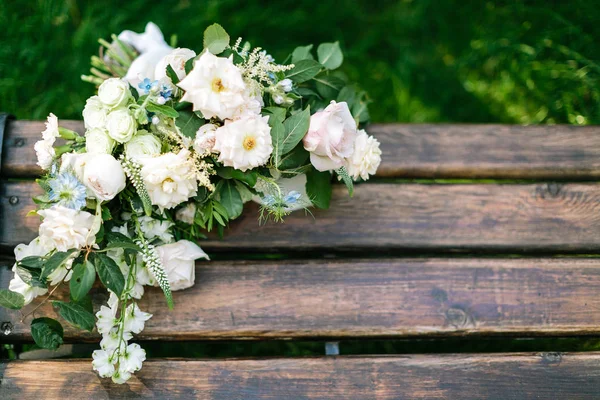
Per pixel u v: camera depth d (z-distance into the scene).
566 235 1.27
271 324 1.21
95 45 1.54
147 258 1.13
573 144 1.30
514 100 1.60
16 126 1.26
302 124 1.13
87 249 1.12
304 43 1.64
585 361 1.22
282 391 1.19
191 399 1.18
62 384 1.18
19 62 1.50
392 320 1.22
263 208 1.17
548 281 1.25
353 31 1.66
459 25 1.65
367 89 1.64
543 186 1.28
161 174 1.10
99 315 1.14
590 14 1.53
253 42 1.62
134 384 1.18
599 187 1.29
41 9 1.51
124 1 1.58
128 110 1.12
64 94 1.52
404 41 1.66
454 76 1.64
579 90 1.53
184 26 1.58
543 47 1.55
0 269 1.21
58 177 1.10
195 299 1.22
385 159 1.29
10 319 1.20
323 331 1.22
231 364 1.20
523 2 1.58
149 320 1.21
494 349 1.42
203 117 1.13
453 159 1.29
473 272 1.25
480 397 1.20
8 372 1.18
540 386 1.21
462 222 1.27
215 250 1.25
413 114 1.63
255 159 1.11
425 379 1.20
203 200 1.16
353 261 1.24
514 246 1.27
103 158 1.10
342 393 1.19
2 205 1.23
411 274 1.24
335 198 1.27
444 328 1.23
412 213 1.27
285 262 1.24
